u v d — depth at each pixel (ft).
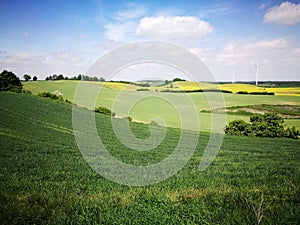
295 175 43.73
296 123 106.52
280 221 22.58
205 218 23.26
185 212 24.32
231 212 24.16
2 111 108.68
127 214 23.84
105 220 22.95
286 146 77.77
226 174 43.24
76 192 32.30
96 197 29.09
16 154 61.46
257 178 40.45
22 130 87.76
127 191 31.19
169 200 26.76
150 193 29.17
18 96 132.98
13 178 41.19
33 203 27.22
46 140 76.54
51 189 34.12
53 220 23.24
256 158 60.59
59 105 121.08
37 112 110.01
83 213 24.23
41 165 50.78
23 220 23.17
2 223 22.85
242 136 93.30
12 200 28.19
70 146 69.87
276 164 54.34
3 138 77.46
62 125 95.91
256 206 25.22
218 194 28.91
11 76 149.89
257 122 98.53
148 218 23.18
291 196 28.25
